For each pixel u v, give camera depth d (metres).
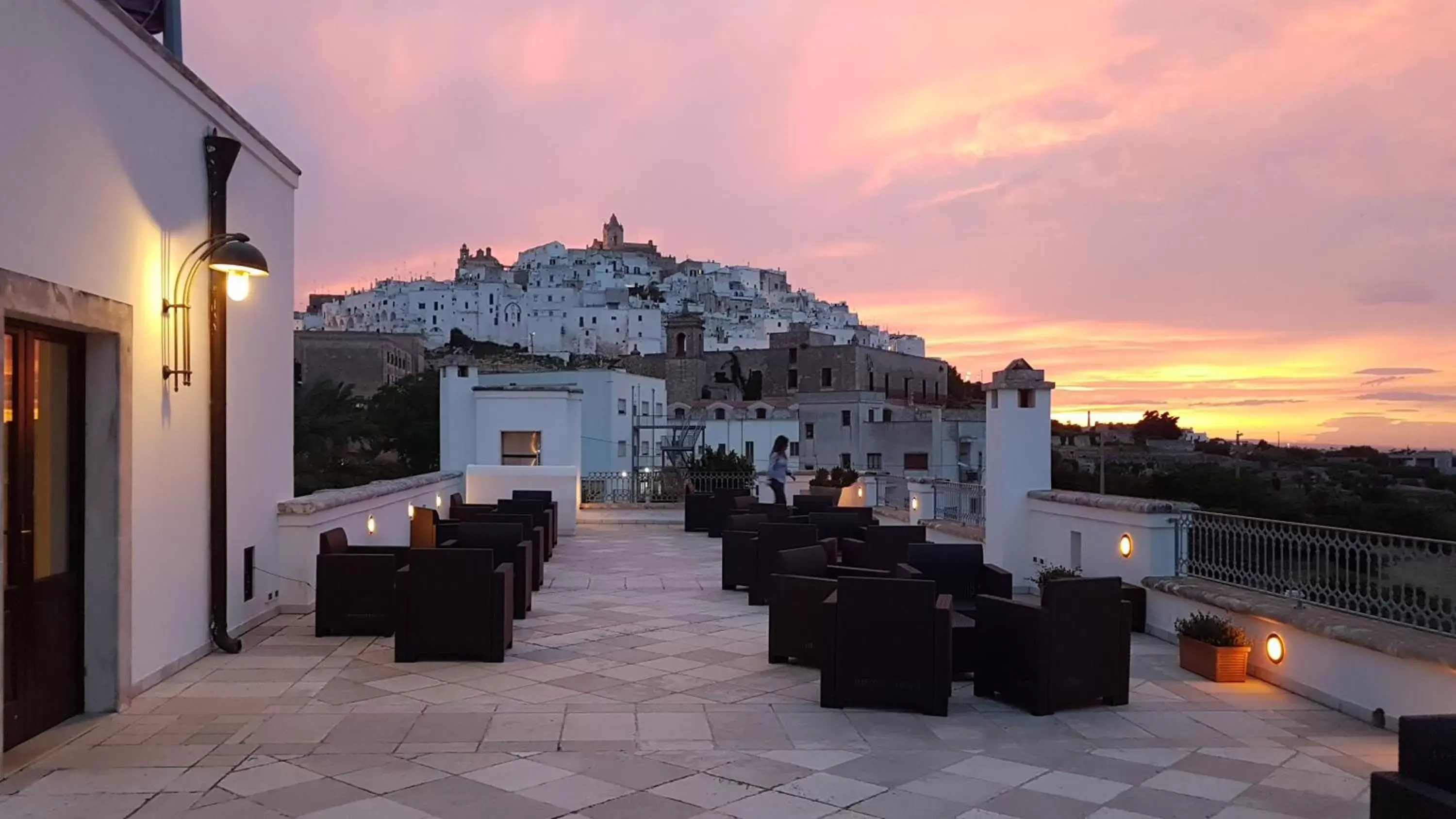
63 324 5.42
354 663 7.29
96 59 5.80
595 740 5.45
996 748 5.39
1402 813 2.95
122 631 5.98
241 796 4.51
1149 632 8.66
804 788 4.71
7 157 4.87
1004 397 11.10
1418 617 5.89
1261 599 7.16
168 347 6.82
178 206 6.96
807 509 14.83
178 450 6.98
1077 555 10.05
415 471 37.59
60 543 5.71
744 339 151.50
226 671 7.00
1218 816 4.38
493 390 21.91
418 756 5.12
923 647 6.06
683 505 21.67
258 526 8.77
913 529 10.39
